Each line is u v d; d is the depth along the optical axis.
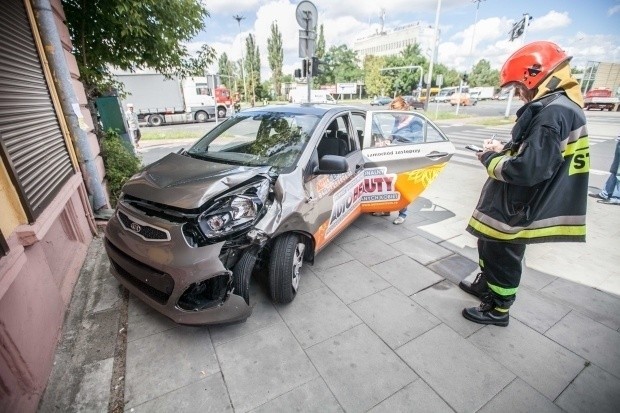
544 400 1.87
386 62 45.88
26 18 2.92
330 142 3.11
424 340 2.29
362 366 2.05
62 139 3.30
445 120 19.94
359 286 2.89
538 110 1.88
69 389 1.84
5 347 1.59
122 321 2.35
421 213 4.73
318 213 2.62
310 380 1.94
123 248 2.10
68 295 2.51
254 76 45.62
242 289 2.11
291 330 2.33
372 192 3.63
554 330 2.42
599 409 1.83
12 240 1.80
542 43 1.90
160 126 19.36
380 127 3.68
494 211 2.14
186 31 5.70
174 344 2.17
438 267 3.25
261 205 2.09
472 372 2.04
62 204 2.62
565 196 1.95
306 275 3.04
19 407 1.58
